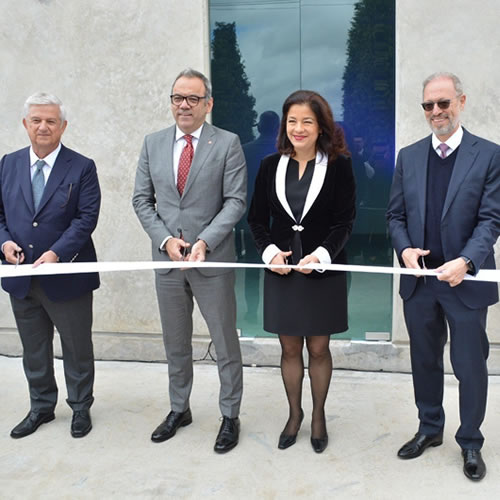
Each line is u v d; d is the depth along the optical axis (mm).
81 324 3420
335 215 3121
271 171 3188
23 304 3387
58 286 3289
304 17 4141
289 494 2822
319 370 3219
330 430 3412
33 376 3488
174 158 3268
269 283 3191
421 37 3859
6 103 4359
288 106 3010
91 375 3518
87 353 3480
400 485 2871
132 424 3557
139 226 4352
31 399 3533
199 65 4129
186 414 3510
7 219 3295
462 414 2963
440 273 2752
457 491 2814
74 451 3256
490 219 2803
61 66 4266
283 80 4227
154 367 4418
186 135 3248
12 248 3203
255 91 4262
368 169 4203
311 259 2980
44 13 4230
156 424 3553
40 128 3133
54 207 3240
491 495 2781
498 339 4066
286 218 3117
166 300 3348
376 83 4117
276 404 3771
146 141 3355
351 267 2879
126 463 3127
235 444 3266
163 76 4180
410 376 4160
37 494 2871
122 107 4246
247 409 3709
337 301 3131
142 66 4188
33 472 3059
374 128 4160
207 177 3203
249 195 4371
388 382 4059
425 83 2848
